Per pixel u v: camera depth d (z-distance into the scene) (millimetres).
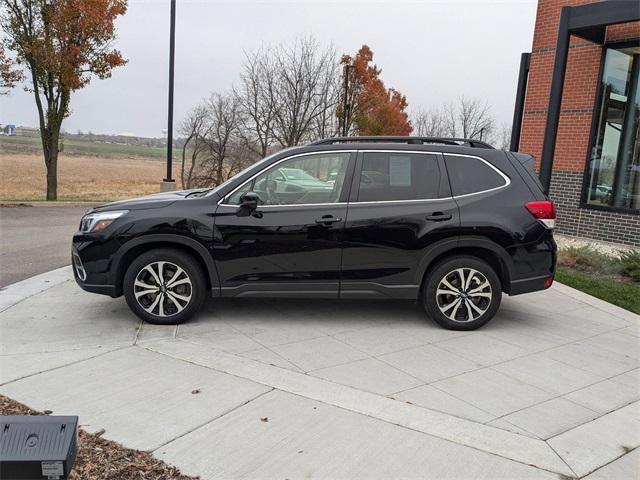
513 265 5227
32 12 17891
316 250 5125
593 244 10602
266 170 5223
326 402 3643
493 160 5387
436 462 3008
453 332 5238
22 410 3418
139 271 5070
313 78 28609
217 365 4191
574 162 11625
